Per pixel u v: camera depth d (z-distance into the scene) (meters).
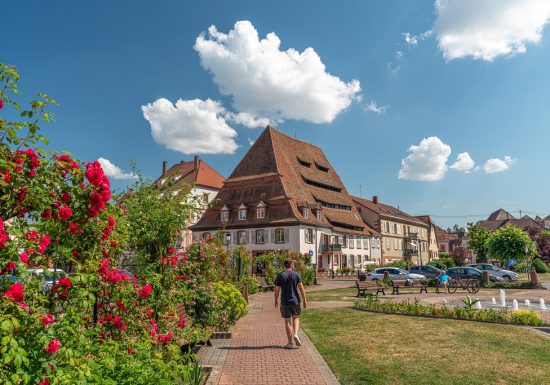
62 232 4.66
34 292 4.05
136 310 6.99
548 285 34.84
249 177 55.84
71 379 3.80
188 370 6.36
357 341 11.05
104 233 5.51
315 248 52.75
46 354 3.75
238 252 28.58
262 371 8.30
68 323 4.26
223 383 7.54
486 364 8.57
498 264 66.81
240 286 20.17
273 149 57.75
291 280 10.62
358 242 65.12
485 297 24.20
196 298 11.27
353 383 7.48
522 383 7.36
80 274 4.52
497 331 12.13
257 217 52.84
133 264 8.83
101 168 4.60
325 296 25.69
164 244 9.27
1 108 4.20
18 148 4.30
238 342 11.26
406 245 82.75
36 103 4.39
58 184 4.44
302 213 52.78
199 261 12.30
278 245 50.62
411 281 33.97
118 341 6.25
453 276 34.34
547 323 13.28
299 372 8.21
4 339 3.25
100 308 6.32
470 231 68.81
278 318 15.98
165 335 7.50
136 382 4.84
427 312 15.50
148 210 9.28
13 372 3.45
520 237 39.94
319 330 12.89
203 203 11.13
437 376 7.80
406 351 9.80
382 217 73.38
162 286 8.96
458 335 11.55
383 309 16.91
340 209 64.69
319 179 63.66
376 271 36.09
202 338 10.09
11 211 4.18
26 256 3.74
